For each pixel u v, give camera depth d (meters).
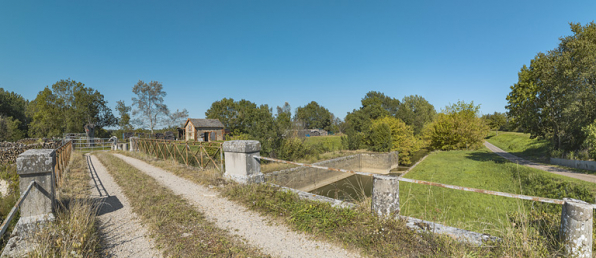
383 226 3.97
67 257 3.33
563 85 16.25
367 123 33.53
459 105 45.66
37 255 3.27
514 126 26.36
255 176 7.39
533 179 13.06
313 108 98.56
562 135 19.59
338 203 5.14
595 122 14.80
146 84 49.47
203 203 5.88
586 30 16.53
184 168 10.70
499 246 3.38
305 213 4.77
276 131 18.55
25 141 28.59
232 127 61.66
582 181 11.10
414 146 36.16
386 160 27.27
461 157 26.20
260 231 4.35
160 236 4.15
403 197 11.77
